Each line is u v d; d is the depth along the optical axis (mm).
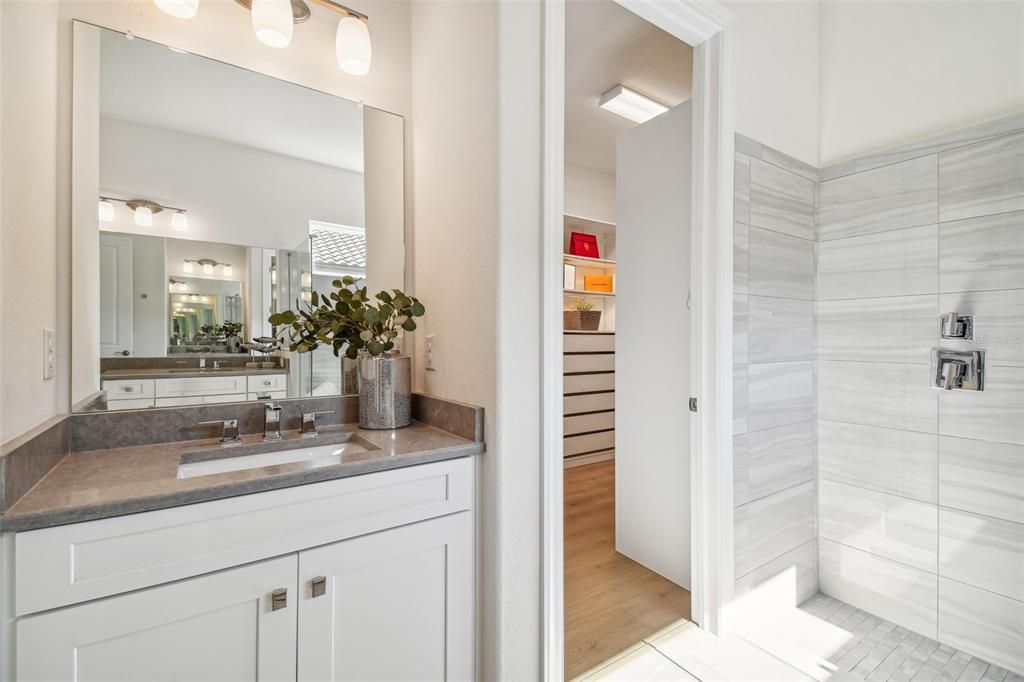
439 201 1515
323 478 1048
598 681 1537
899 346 1853
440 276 1511
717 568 1739
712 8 1662
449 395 1456
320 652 1045
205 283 1373
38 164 1014
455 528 1243
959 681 1538
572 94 3010
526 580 1273
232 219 1413
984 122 1650
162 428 1298
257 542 972
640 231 2273
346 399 1590
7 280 851
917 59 1839
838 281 2035
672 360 2135
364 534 1105
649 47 2506
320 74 1542
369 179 1629
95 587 819
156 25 1294
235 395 1420
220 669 933
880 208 1909
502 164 1217
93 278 1204
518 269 1251
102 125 1221
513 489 1250
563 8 1308
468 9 1337
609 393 4340
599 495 3375
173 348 1325
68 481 956
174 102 1325
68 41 1173
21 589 766
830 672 1578
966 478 1683
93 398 1208
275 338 1481
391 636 1141
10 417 857
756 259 1844
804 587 2033
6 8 853
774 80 1928
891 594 1867
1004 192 1603
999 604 1604
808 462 2061
